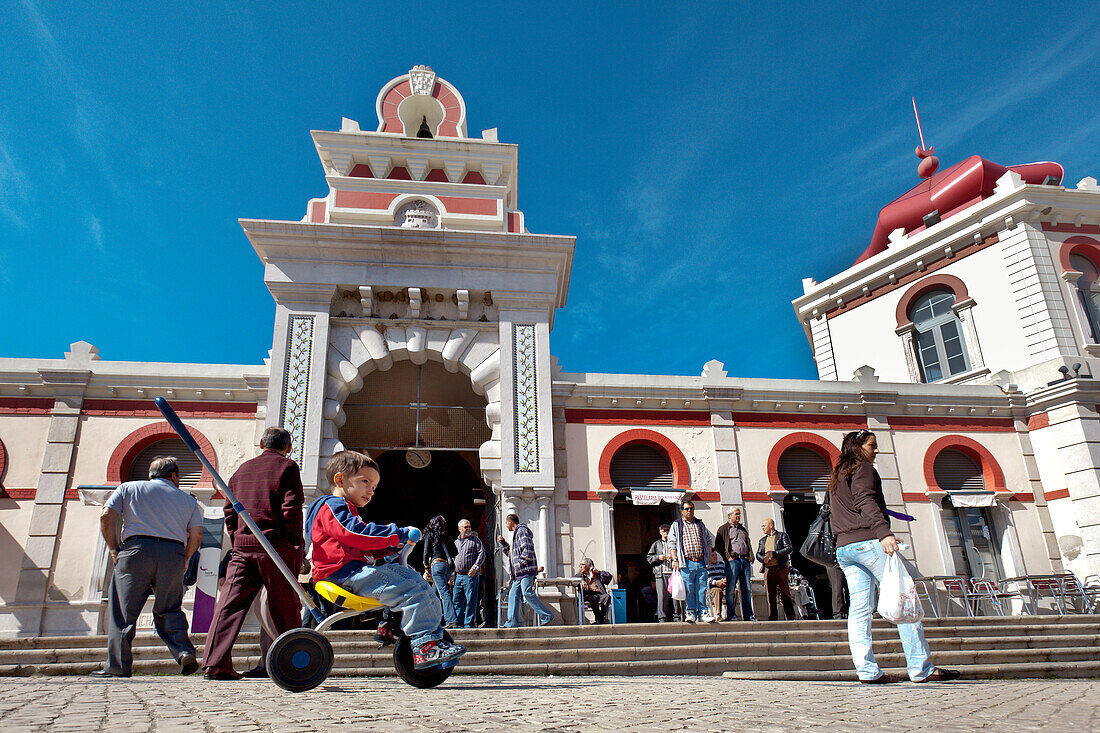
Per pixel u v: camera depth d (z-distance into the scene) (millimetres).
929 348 22250
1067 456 16812
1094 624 11422
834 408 17000
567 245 15516
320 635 3764
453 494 19516
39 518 13820
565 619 13289
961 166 24500
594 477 15586
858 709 3363
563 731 2367
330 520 4129
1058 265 20016
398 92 18031
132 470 14727
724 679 6984
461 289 15133
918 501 16578
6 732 2170
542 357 14945
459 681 6250
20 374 14703
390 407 15344
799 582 14539
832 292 25172
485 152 16844
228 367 15445
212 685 4512
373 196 15945
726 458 16094
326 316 14523
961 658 9320
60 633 13125
